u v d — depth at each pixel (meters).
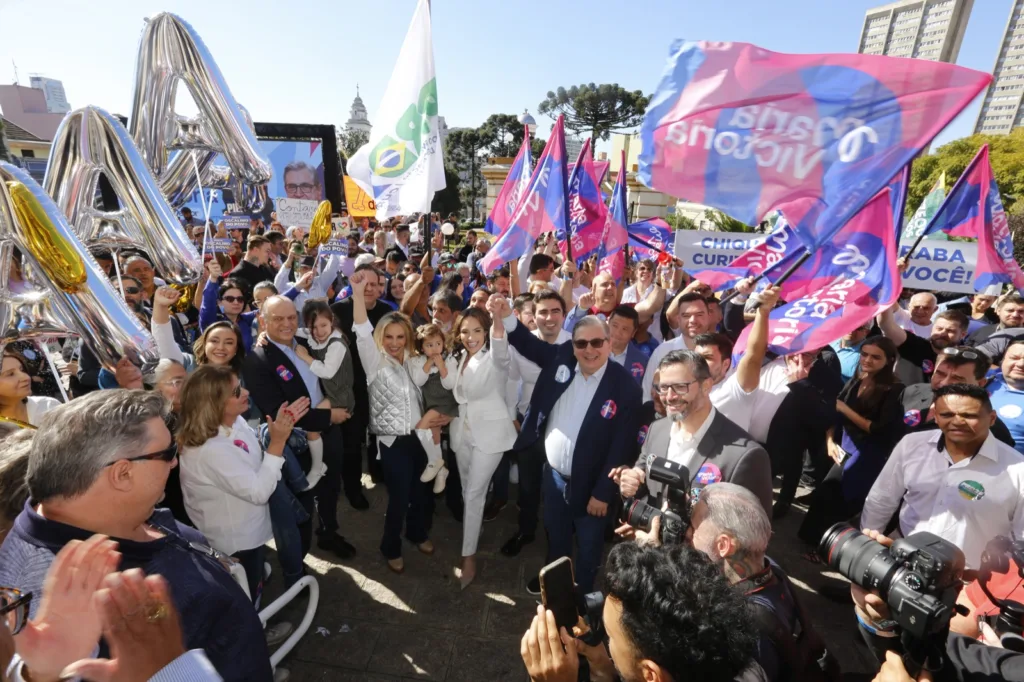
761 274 3.14
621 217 5.48
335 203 10.47
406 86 4.62
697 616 1.10
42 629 0.99
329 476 3.60
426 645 2.95
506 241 4.57
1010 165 22.64
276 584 3.42
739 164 2.57
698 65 2.59
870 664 2.92
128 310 1.93
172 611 1.07
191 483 2.43
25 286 1.82
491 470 3.37
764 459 2.24
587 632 1.46
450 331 3.96
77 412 1.36
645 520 1.91
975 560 2.35
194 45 2.48
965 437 2.32
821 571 3.67
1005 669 1.35
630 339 3.83
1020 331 4.48
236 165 2.74
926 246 6.39
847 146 2.41
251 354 3.32
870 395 3.54
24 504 1.43
